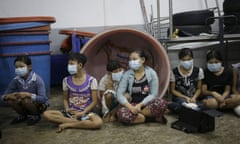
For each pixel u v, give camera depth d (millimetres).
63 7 2680
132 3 2803
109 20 2783
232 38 2023
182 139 1256
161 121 1499
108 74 1690
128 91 1602
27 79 1569
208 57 1664
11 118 1684
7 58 1944
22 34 1937
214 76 1697
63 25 2701
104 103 1595
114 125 1490
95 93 1524
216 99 1588
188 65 1666
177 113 1635
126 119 1441
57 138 1310
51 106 1904
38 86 1575
